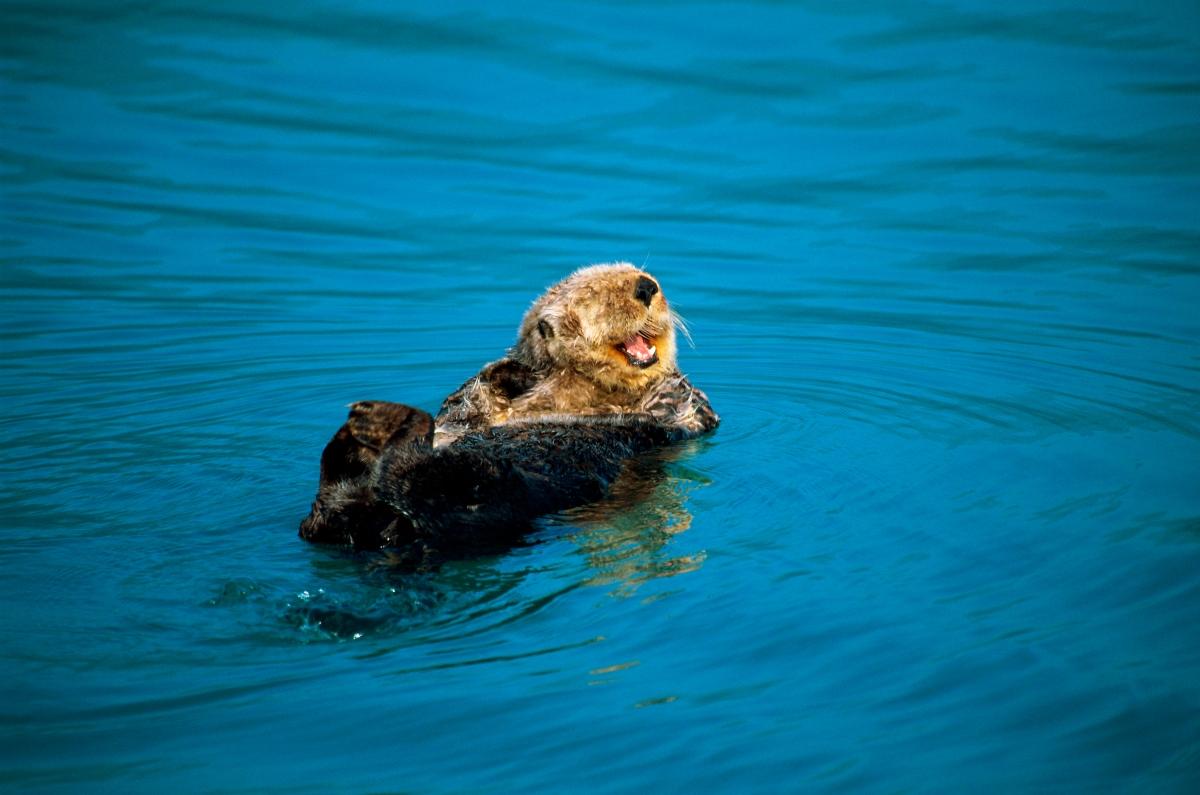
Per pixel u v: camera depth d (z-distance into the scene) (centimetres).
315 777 1228
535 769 1243
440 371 2870
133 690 1352
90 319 3116
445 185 3912
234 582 1589
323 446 2336
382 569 1634
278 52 4612
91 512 1936
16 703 1322
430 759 1255
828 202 3806
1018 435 2302
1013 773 1232
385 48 4650
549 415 2328
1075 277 3328
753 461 2175
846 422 2434
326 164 3997
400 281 3409
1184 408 2442
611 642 1476
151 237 3603
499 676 1394
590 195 3869
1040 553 1733
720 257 3509
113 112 4206
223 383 2741
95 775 1220
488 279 3416
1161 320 3044
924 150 3991
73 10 4825
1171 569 1661
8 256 3441
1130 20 4634
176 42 4669
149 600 1560
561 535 1802
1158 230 3553
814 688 1386
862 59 4500
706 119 4191
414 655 1434
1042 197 3731
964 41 4562
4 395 2608
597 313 2309
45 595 1580
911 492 1995
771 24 4759
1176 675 1388
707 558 1725
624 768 1245
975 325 3070
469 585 1608
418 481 1700
